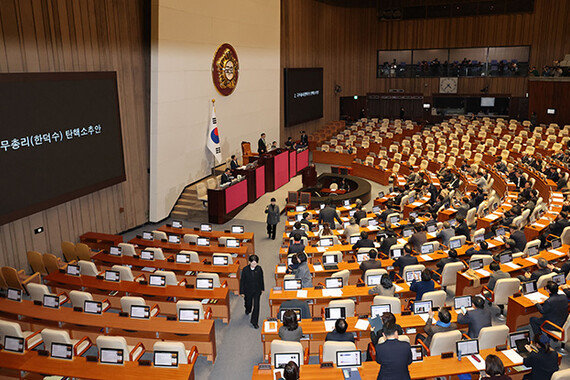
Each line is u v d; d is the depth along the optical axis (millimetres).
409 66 39156
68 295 10133
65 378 7238
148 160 17438
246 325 10328
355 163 25250
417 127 34969
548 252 11641
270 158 21094
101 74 14492
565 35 34625
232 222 17859
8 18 11539
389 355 6031
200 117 19969
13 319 9320
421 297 9102
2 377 7477
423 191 18922
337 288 9633
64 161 13281
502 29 36094
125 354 7391
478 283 10367
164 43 16891
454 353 7352
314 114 32969
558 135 29844
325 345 6934
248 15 23391
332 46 35906
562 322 8695
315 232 14344
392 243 11703
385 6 38156
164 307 9969
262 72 25359
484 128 31969
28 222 12602
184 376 6930
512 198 17328
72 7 13484
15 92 11578
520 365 6977
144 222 17531
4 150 11375
